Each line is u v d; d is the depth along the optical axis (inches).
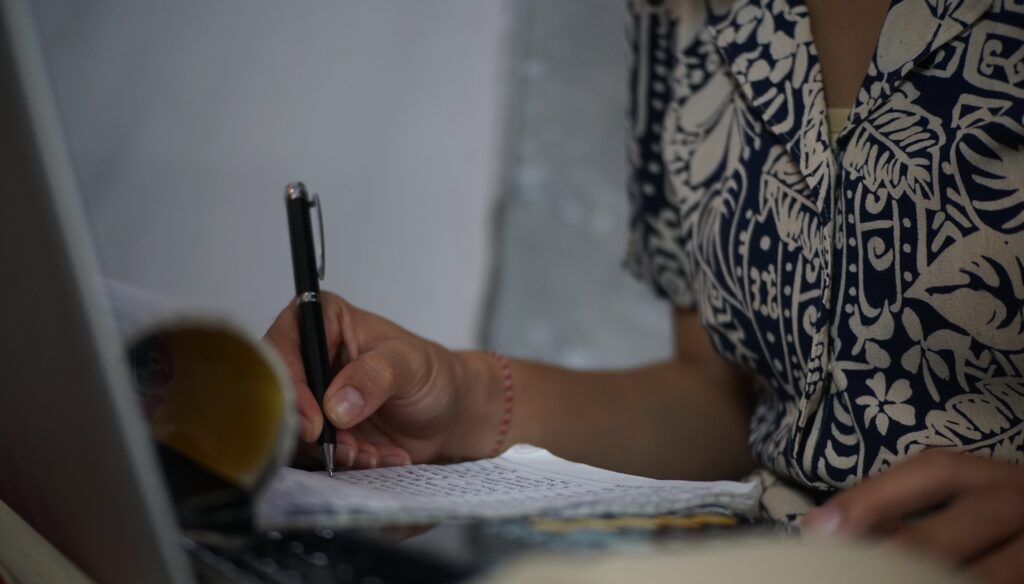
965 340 25.6
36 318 15.0
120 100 90.3
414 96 88.1
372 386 28.2
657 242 41.1
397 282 76.2
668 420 39.2
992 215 25.1
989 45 25.6
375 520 17.4
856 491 18.1
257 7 93.7
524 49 87.7
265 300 72.1
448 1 92.0
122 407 13.9
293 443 17.0
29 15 13.7
